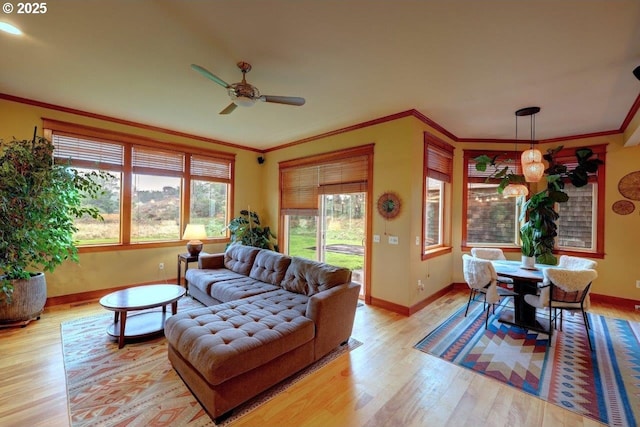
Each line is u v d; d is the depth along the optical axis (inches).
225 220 218.8
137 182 175.6
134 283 172.9
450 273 190.1
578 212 180.5
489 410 75.4
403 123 145.6
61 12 75.2
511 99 127.5
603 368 95.7
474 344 112.3
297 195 207.5
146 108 146.6
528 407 76.6
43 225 118.8
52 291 146.7
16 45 91.0
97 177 159.3
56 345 105.7
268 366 79.7
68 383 83.6
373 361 99.1
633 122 139.6
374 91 121.8
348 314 108.9
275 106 140.4
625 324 133.6
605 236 169.3
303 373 91.4
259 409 75.0
